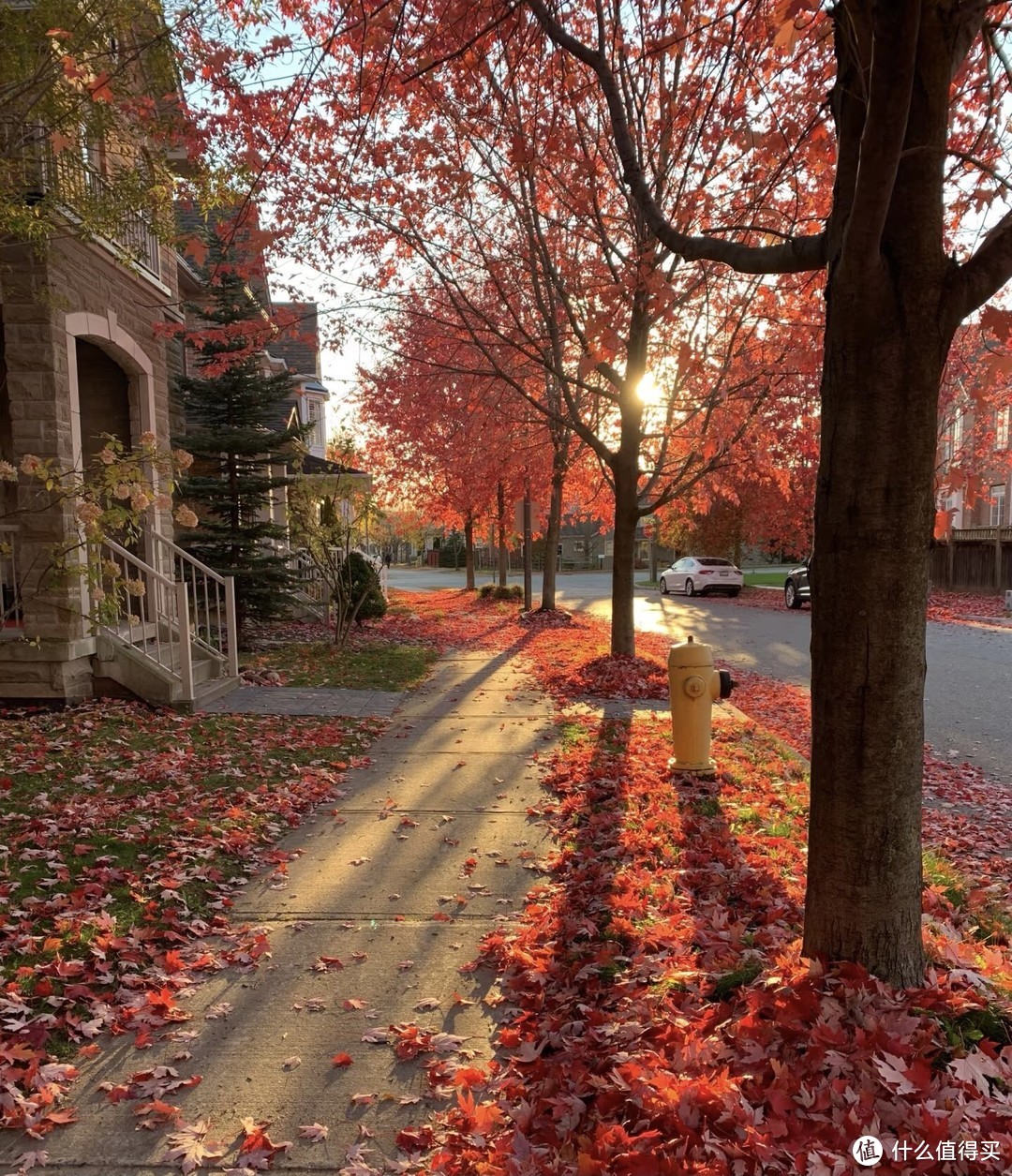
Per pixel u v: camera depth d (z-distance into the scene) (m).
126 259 8.18
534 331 11.23
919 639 2.89
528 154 6.53
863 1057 2.53
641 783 6.03
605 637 15.91
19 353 7.95
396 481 23.78
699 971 3.31
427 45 5.09
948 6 2.65
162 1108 2.74
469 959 3.75
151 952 3.78
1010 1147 2.18
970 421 20.23
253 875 4.72
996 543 24.38
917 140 2.72
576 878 4.51
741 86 6.32
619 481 11.00
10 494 9.29
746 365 10.28
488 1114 2.63
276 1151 2.59
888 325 2.74
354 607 14.68
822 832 3.03
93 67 6.05
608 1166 2.26
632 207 8.77
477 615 21.41
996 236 2.74
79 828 5.12
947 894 4.27
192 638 10.40
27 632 8.11
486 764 6.87
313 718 8.45
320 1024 3.27
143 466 9.40
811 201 6.93
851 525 2.84
